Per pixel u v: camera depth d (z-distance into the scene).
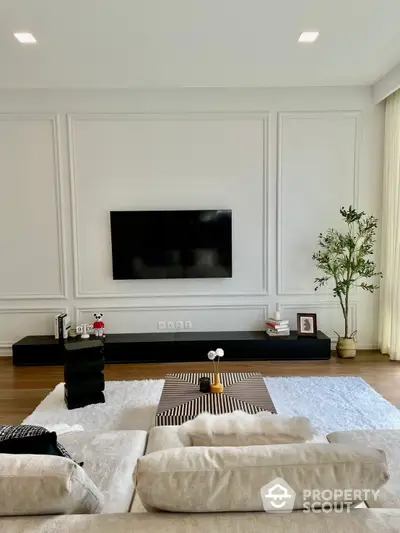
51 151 4.75
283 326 4.73
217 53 3.73
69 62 3.90
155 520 1.06
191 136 4.80
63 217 4.82
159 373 4.25
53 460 1.16
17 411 3.42
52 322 4.91
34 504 1.08
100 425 3.15
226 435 1.53
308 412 3.32
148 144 4.79
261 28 3.24
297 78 4.44
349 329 5.00
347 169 4.85
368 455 1.14
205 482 1.09
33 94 4.69
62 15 2.99
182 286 4.94
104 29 3.23
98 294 4.90
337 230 4.91
